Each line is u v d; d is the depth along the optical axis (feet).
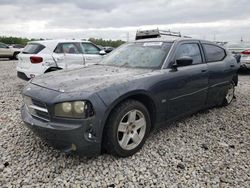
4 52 68.64
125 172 9.61
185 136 12.91
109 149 10.13
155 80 11.25
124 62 13.60
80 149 9.23
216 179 9.22
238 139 12.67
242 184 8.95
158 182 9.04
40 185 8.87
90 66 14.05
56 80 10.98
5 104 18.98
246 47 34.53
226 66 16.53
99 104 9.25
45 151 11.19
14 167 9.97
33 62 23.59
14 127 14.06
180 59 12.23
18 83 28.99
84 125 9.08
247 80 30.09
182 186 8.82
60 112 9.24
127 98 10.43
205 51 15.26
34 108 10.14
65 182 9.02
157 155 10.89
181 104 12.89
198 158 10.70
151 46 13.87
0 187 8.73
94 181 9.10
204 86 14.40
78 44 26.68
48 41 24.98
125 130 10.32
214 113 16.70
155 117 11.62
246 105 18.74
